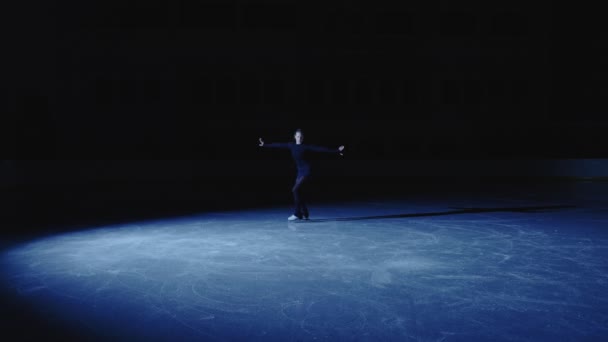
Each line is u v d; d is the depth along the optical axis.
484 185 22.02
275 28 32.81
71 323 4.81
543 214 12.68
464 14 33.19
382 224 11.09
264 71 32.78
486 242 8.95
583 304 5.36
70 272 6.82
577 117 33.03
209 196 17.67
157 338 4.42
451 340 4.36
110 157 32.22
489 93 33.34
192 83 32.66
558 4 32.75
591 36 32.56
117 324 4.78
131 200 16.39
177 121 32.62
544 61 33.03
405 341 4.34
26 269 7.01
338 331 4.59
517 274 6.66
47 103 29.50
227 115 32.88
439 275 6.62
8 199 16.81
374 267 7.07
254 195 18.02
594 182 23.39
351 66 33.03
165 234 9.91
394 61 33.09
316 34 32.72
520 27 33.19
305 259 7.59
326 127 33.25
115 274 6.71
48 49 30.80
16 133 28.72
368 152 33.59
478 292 5.82
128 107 32.19
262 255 7.89
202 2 32.47
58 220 11.95
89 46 31.61
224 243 8.91
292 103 33.03
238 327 4.69
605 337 4.41
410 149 33.62
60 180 22.70
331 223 11.27
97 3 31.61
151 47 32.06
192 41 32.28
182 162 25.66
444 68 33.19
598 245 8.66
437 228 10.51
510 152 33.44
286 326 4.72
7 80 29.66
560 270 6.88
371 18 33.03
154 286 6.11
